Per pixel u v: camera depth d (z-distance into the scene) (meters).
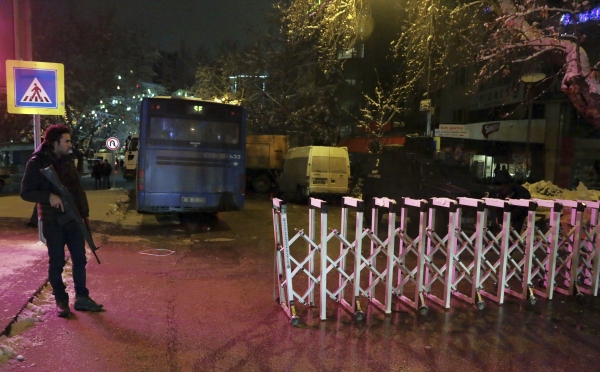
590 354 4.82
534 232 7.16
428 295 6.64
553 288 7.11
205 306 5.98
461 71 30.38
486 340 5.13
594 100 9.62
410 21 19.69
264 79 31.91
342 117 39.38
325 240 5.62
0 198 17.16
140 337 4.82
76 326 4.98
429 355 4.68
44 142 5.16
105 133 46.66
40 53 31.86
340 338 5.07
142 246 9.74
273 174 26.58
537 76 15.34
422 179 12.20
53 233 5.11
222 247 10.08
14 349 4.27
